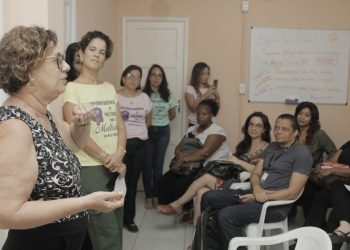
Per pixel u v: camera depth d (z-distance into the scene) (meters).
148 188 4.18
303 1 4.60
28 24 2.25
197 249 2.52
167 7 4.70
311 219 3.08
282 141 2.80
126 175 3.50
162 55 4.78
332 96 4.70
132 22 4.75
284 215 2.70
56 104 2.20
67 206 1.11
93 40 2.25
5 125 1.09
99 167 2.29
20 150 1.07
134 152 3.48
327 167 3.23
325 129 4.75
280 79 4.71
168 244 3.23
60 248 1.32
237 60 4.71
